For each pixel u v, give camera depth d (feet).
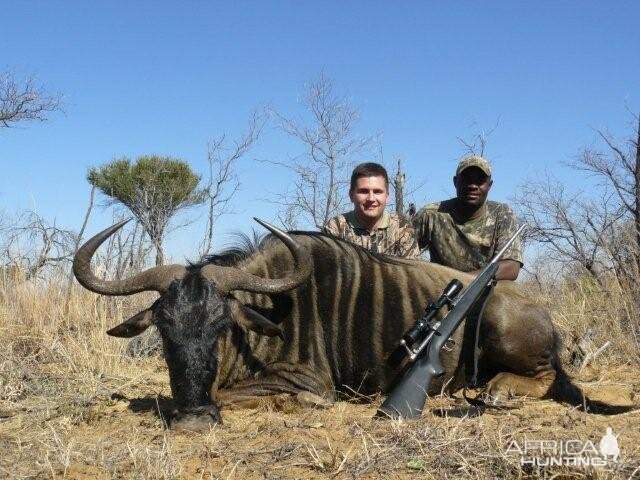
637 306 12.36
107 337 11.71
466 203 11.38
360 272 9.47
